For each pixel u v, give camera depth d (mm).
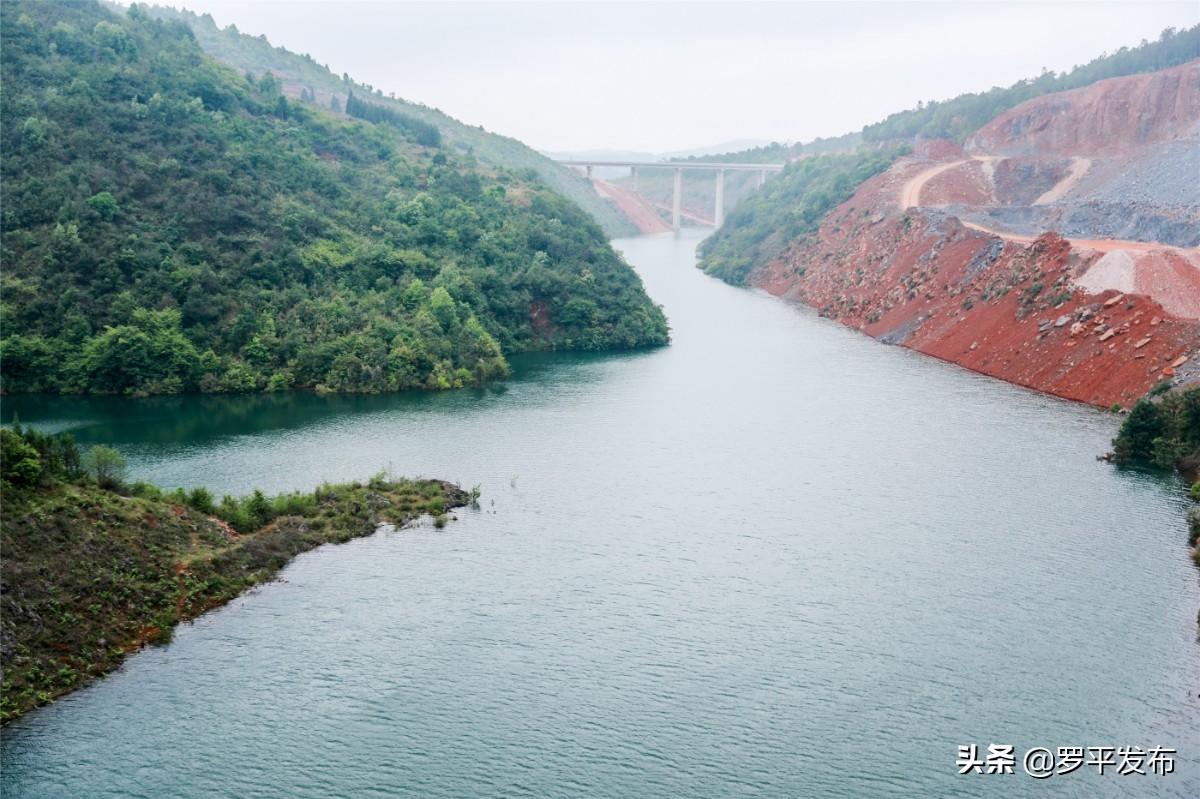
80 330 137000
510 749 58062
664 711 61594
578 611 73875
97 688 63969
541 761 57094
